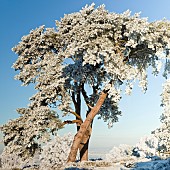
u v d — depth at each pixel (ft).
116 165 71.10
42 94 87.51
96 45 77.51
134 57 88.84
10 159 150.30
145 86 88.74
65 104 86.17
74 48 76.28
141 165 65.26
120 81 84.17
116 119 104.32
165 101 145.69
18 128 85.46
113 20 78.74
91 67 88.58
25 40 96.63
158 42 82.17
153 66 89.97
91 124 95.14
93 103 93.76
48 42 93.40
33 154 87.97
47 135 82.89
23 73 92.68
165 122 147.95
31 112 85.30
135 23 76.69
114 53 78.07
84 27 79.15
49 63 90.12
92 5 86.43
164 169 57.72
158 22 81.82
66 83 89.10
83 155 92.07
